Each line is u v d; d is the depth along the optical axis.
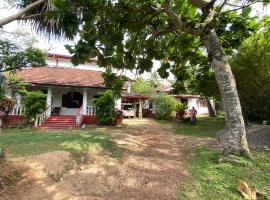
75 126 16.78
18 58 5.86
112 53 9.01
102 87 18.58
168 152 8.67
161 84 41.44
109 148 8.89
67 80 18.95
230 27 8.88
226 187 5.30
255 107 14.68
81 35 7.31
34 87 18.83
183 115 22.53
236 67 13.16
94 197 4.98
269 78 12.80
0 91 5.70
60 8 5.25
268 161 6.70
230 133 7.13
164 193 5.13
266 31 9.19
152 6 7.66
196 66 12.18
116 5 7.32
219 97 17.20
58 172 6.10
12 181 5.41
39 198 4.82
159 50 10.31
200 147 9.21
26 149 8.07
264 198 4.74
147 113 27.64
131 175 6.17
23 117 16.89
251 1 7.04
